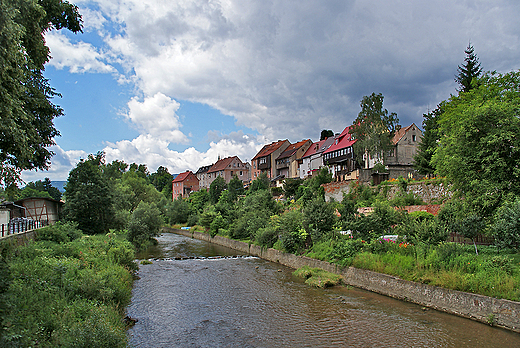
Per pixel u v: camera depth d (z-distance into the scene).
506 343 10.38
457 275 13.34
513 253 14.23
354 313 13.90
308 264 22.69
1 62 7.03
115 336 8.40
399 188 30.59
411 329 11.93
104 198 33.53
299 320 13.36
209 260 28.67
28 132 10.87
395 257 16.75
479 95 21.11
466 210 17.09
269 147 82.56
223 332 12.21
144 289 18.44
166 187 123.62
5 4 6.98
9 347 6.22
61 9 13.97
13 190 9.48
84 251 18.12
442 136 22.61
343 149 50.25
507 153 15.70
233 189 60.59
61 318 8.87
